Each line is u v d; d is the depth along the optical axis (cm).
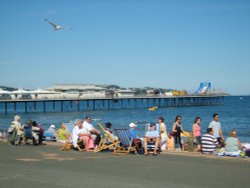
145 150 1297
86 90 11275
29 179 877
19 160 1182
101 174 934
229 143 1255
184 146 1530
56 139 1847
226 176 902
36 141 1661
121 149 1391
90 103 14675
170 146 1561
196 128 1492
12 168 1029
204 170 984
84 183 829
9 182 845
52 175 923
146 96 9381
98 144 1462
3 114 7438
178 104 10288
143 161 1148
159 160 1166
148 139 1332
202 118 5953
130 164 1089
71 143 1504
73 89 11231
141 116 6731
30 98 7956
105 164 1091
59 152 1395
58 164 1096
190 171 970
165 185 805
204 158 1202
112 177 895
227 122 5025
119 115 7094
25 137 1659
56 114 7444
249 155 1255
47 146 1616
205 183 826
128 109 9225
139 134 3162
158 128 1508
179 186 797
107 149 1470
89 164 1093
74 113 7731
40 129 1677
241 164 1080
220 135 1457
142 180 859
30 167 1045
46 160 1179
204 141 1316
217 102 11231
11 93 7994
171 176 904
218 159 1178
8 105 14838
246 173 941
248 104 11981
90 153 1359
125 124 4866
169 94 10231
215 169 998
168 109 9200
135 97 9162
